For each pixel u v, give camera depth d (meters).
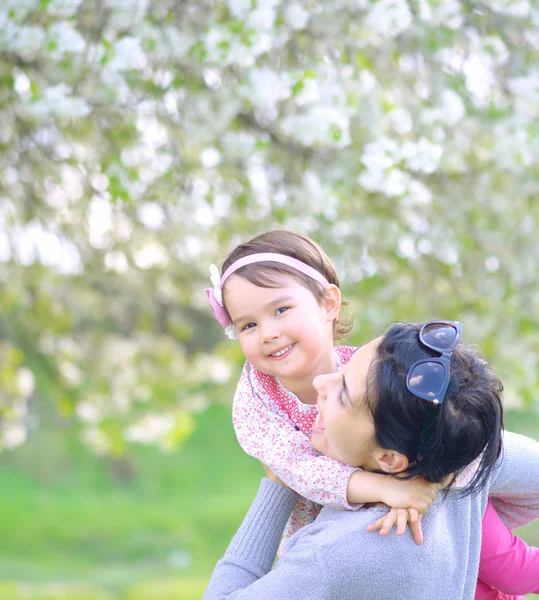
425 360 1.43
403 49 3.38
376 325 4.05
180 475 16.48
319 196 3.39
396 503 1.51
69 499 14.58
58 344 5.96
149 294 5.71
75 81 3.21
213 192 3.64
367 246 3.77
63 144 3.97
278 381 1.84
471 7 3.33
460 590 1.57
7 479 15.09
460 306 4.04
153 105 3.33
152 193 3.69
